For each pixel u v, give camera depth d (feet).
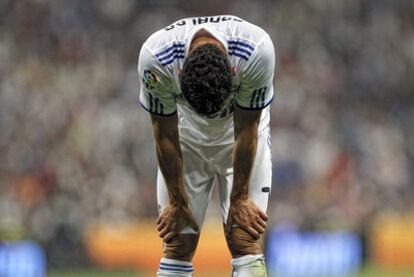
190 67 52.95
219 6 212.23
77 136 175.94
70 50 199.00
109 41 202.69
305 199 167.73
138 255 157.38
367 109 195.83
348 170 175.52
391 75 207.31
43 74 191.42
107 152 173.47
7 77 189.37
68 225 153.38
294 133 179.22
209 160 61.36
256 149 58.23
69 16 206.49
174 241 61.62
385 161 181.88
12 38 200.44
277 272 150.71
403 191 179.52
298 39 206.28
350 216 168.45
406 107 200.75
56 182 167.73
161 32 56.03
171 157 58.59
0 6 206.49
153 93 56.49
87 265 153.79
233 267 60.34
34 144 175.01
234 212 59.62
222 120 59.31
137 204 165.89
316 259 153.38
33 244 144.77
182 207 60.39
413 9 220.02
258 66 55.06
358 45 210.38
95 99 185.26
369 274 148.56
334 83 199.11
